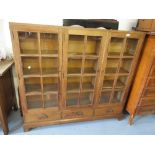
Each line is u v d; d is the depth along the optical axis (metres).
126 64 1.86
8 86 1.81
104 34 1.43
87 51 1.70
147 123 2.07
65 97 1.68
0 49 1.68
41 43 1.52
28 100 1.71
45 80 1.74
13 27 1.21
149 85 1.75
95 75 1.65
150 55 1.59
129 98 2.01
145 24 1.78
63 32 1.32
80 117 1.88
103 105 1.89
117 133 1.83
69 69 1.71
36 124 1.72
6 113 1.75
